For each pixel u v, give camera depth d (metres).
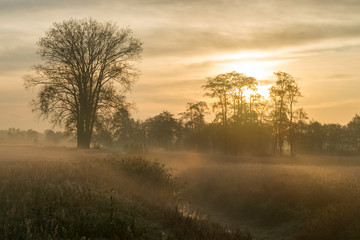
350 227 11.34
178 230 8.98
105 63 37.75
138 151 40.12
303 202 15.17
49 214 8.26
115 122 39.03
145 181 15.23
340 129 102.25
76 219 8.11
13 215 8.06
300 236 12.57
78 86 37.56
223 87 51.44
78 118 37.97
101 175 14.23
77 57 37.06
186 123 83.44
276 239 13.28
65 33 36.59
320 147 88.44
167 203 12.99
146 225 8.74
